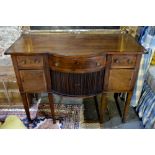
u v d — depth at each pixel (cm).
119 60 133
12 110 191
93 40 157
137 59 134
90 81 139
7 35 170
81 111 191
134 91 175
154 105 157
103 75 140
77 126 172
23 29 169
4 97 192
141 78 167
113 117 183
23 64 136
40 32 171
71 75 135
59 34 171
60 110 191
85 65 130
